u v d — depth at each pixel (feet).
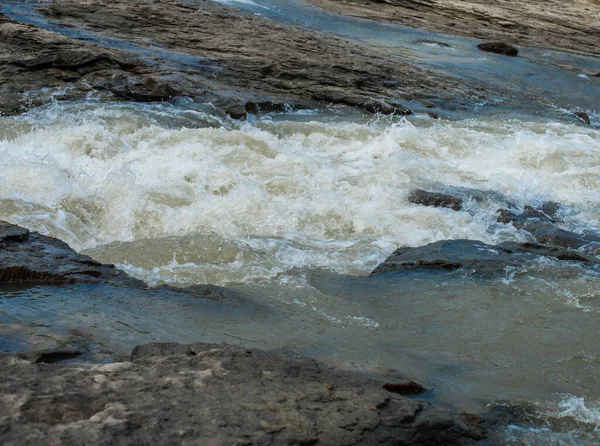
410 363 16.43
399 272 22.49
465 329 18.66
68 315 17.40
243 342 16.66
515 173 37.22
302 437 11.16
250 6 79.36
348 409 12.19
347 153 38.42
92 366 13.19
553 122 51.49
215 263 22.66
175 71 47.67
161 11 63.82
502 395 15.23
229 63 51.55
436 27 85.87
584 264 23.73
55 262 20.44
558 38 89.45
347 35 73.97
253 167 32.45
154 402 11.73
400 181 32.76
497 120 49.55
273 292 20.38
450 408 14.25
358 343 17.33
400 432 12.02
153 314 17.99
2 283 19.07
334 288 21.03
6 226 22.13
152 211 26.55
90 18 58.95
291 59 54.85
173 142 34.91
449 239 25.58
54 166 29.14
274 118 43.78
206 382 12.65
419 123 45.62
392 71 57.67
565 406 14.93
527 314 19.74
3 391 11.74
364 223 27.32
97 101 41.70
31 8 59.06
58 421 11.08
